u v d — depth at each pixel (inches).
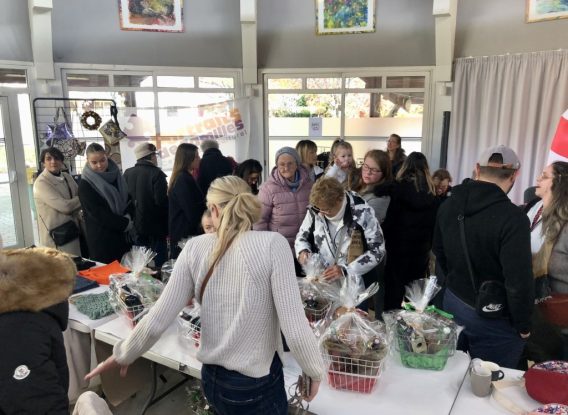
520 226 61.4
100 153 122.1
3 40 176.1
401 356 61.7
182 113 206.4
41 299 47.3
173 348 66.9
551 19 178.5
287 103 215.9
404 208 100.8
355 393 55.4
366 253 80.4
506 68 184.4
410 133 209.3
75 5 186.4
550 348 76.5
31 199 191.8
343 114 213.3
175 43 202.5
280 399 49.0
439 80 196.4
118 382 85.0
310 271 74.1
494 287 64.6
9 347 44.1
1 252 48.7
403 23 198.1
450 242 69.8
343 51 206.8
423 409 52.4
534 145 186.1
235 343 45.9
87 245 132.0
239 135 213.5
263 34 208.7
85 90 195.3
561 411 47.1
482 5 188.9
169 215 124.6
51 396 45.4
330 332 58.0
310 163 136.9
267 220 103.3
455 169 199.3
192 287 48.6
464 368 60.9
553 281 73.9
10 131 183.6
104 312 78.6
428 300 64.1
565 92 176.7
